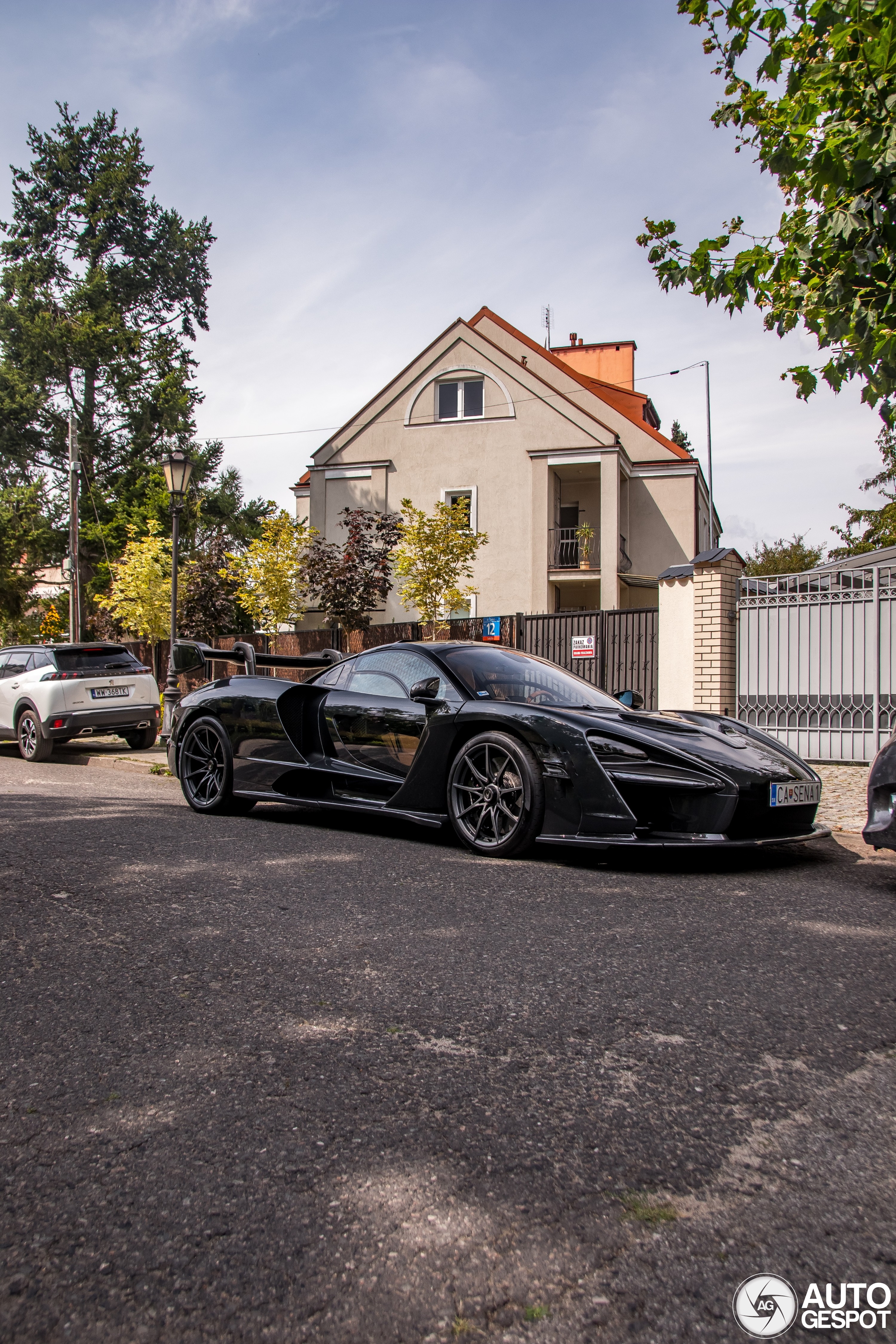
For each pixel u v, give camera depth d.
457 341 20.72
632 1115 1.81
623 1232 1.43
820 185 5.35
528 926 3.19
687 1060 2.07
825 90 5.47
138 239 33.97
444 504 17.28
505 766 4.52
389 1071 2.02
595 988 2.55
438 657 5.21
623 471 20.64
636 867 4.34
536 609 20.02
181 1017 2.34
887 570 9.05
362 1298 1.28
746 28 6.30
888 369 5.62
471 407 20.88
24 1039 2.21
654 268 6.74
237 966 2.74
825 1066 2.04
